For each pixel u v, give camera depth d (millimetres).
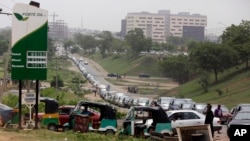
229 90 99000
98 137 26172
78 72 194875
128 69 190250
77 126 29500
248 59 115562
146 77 171250
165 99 64250
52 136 25094
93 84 142625
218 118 37469
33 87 83312
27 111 36562
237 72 110938
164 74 151500
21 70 27719
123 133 30312
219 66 110000
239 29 119125
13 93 74312
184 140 20172
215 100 94375
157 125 29797
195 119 34156
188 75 137375
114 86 146375
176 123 33781
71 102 65688
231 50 108750
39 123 33312
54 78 120312
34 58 27734
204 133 20250
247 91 93062
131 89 129500
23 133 25672
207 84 106875
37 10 27500
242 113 27156
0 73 132250
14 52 27609
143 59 192875
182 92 116625
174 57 140750
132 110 30344
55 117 32719
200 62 108812
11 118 32219
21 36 27578
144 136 29531
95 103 31062
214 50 108375
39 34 27688
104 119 30438
